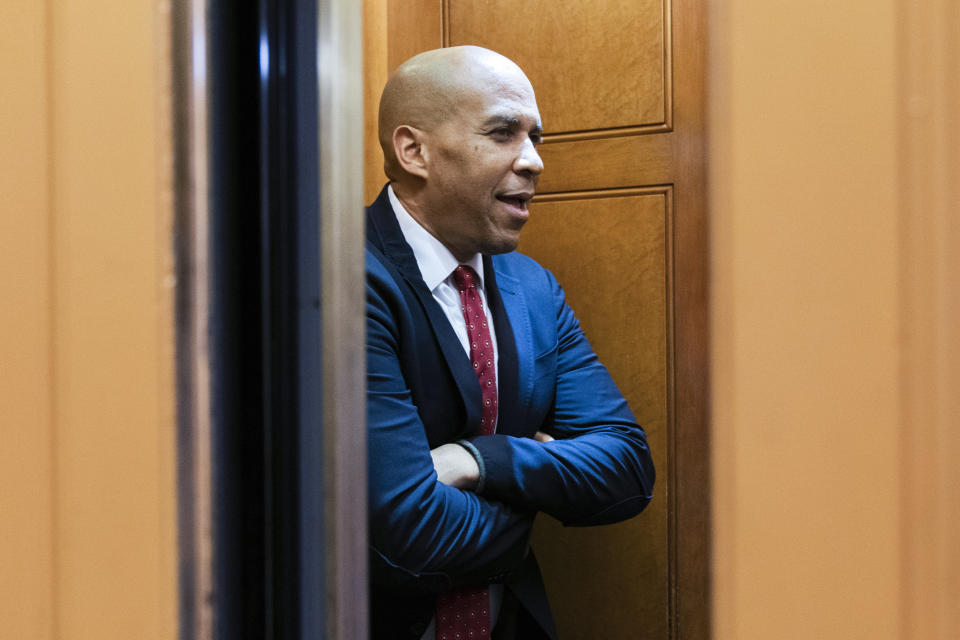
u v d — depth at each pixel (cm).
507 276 152
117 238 60
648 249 180
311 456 60
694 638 180
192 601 58
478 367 136
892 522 47
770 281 48
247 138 60
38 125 62
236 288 60
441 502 117
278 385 60
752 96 49
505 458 125
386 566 115
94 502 60
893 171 46
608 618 187
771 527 49
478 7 192
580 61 185
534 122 141
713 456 50
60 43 61
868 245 47
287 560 60
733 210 49
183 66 58
